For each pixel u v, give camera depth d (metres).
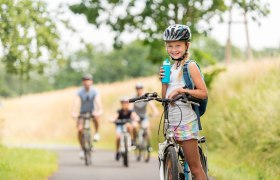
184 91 7.39
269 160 14.79
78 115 18.19
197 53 24.41
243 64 27.27
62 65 17.08
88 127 18.08
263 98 18.59
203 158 7.74
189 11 24.22
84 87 18.17
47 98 51.97
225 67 26.11
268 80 20.86
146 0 24.22
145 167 17.23
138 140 19.84
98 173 15.25
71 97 49.16
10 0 15.23
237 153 17.20
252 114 17.52
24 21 15.41
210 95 23.75
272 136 15.33
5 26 15.40
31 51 16.09
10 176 12.42
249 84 22.66
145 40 24.77
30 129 47.50
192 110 7.50
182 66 7.54
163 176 7.84
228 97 22.16
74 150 26.84
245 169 14.36
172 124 7.55
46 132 46.31
